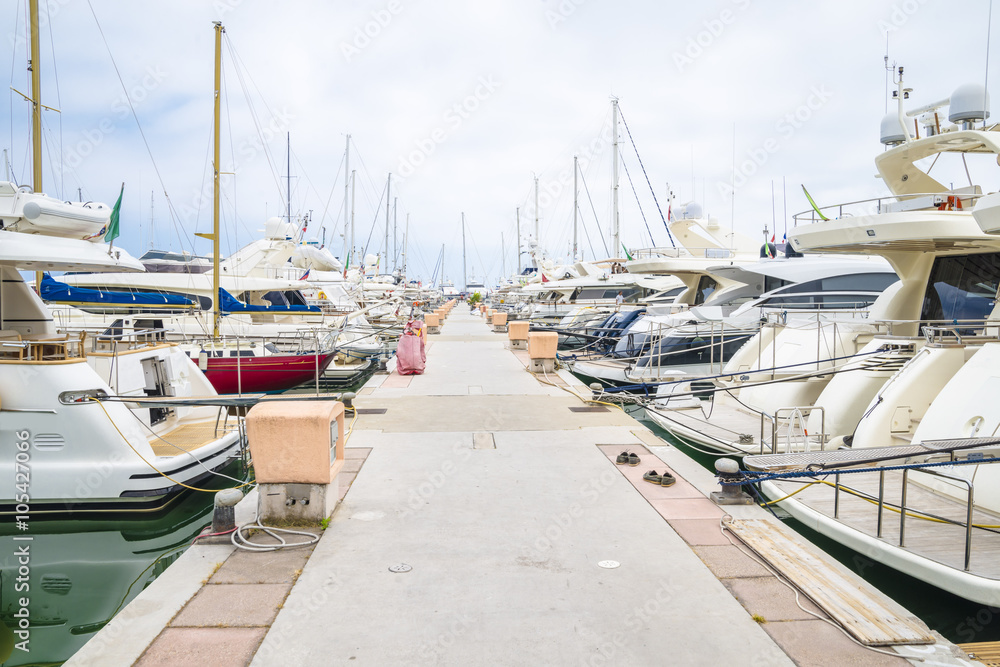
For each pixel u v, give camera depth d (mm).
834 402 9414
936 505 6605
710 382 16156
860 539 5758
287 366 16516
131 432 8125
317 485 6164
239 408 9523
